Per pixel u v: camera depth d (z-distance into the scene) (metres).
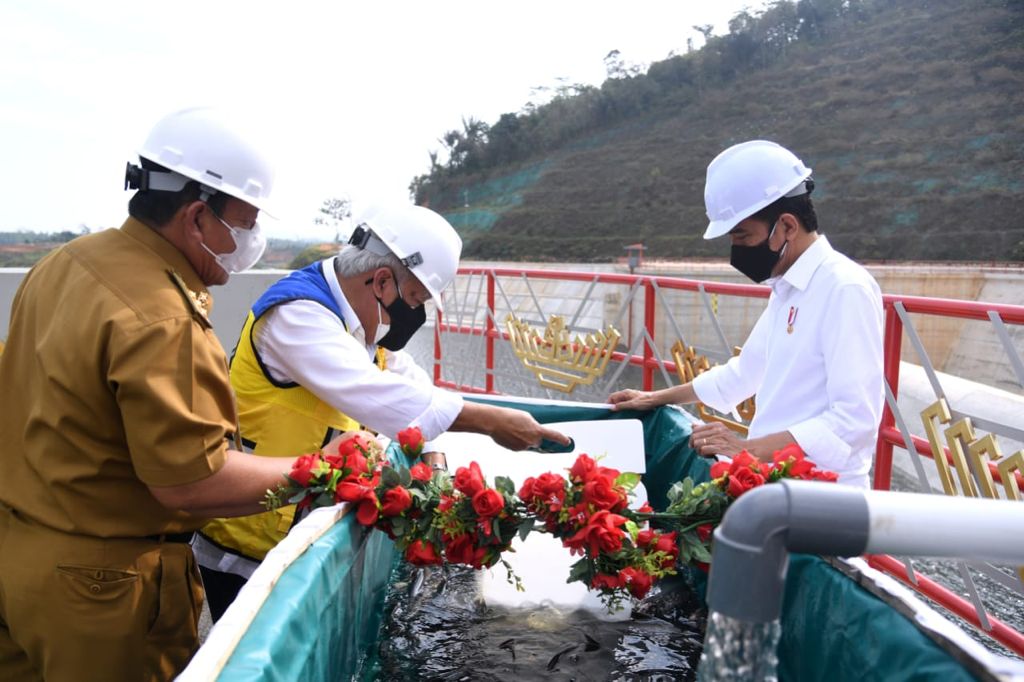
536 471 2.61
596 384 5.51
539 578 2.18
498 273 6.74
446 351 7.77
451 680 1.71
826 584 1.38
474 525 1.72
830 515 0.85
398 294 2.14
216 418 1.59
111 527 1.61
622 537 1.67
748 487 1.68
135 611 1.62
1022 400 4.62
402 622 1.98
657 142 70.19
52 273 1.65
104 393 1.54
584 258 59.66
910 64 61.12
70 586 1.57
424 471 1.77
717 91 72.19
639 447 2.59
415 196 86.31
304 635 1.27
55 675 1.60
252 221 1.73
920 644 1.12
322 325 2.05
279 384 2.12
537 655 1.81
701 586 2.07
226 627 1.12
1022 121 51.69
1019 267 37.62
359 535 1.70
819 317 2.12
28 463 1.60
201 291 1.71
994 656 1.02
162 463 1.51
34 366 1.61
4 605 1.62
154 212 1.65
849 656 1.28
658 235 59.72
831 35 70.19
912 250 45.91
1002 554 0.86
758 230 2.15
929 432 2.95
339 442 1.90
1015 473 2.79
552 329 5.92
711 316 4.33
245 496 1.64
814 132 59.97
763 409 2.30
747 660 0.88
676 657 1.80
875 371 2.05
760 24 72.38
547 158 77.12
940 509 0.86
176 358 1.52
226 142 1.65
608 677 1.72
